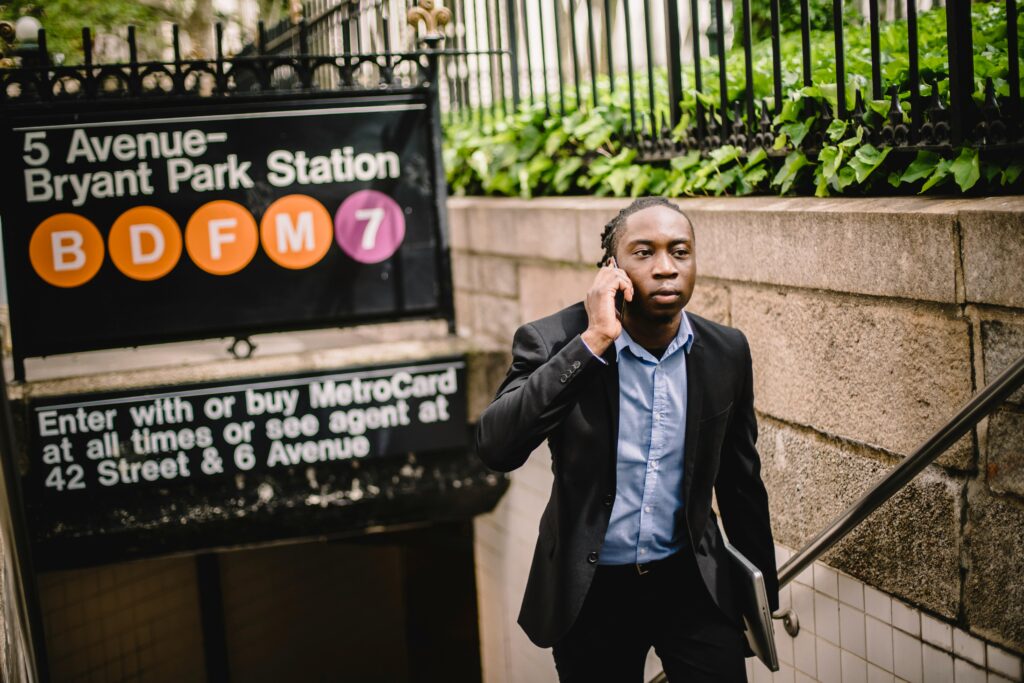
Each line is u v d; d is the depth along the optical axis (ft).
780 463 11.23
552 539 8.80
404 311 15.84
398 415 15.79
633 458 8.46
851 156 10.66
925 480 9.24
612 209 13.76
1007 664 8.59
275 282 15.30
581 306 8.70
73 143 14.46
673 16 13.48
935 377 8.99
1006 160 9.02
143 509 15.01
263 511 15.31
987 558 8.69
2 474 11.94
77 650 21.12
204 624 24.21
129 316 14.88
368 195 15.48
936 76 10.96
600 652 8.94
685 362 8.46
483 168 17.70
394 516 16.07
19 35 17.49
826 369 10.33
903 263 9.16
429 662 23.47
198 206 14.90
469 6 19.74
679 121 13.79
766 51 15.94
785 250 10.69
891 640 9.84
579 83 16.48
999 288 8.24
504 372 16.19
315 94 15.15
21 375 14.75
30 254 14.53
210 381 15.10
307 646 27.09
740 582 8.84
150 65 14.64
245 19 30.09
